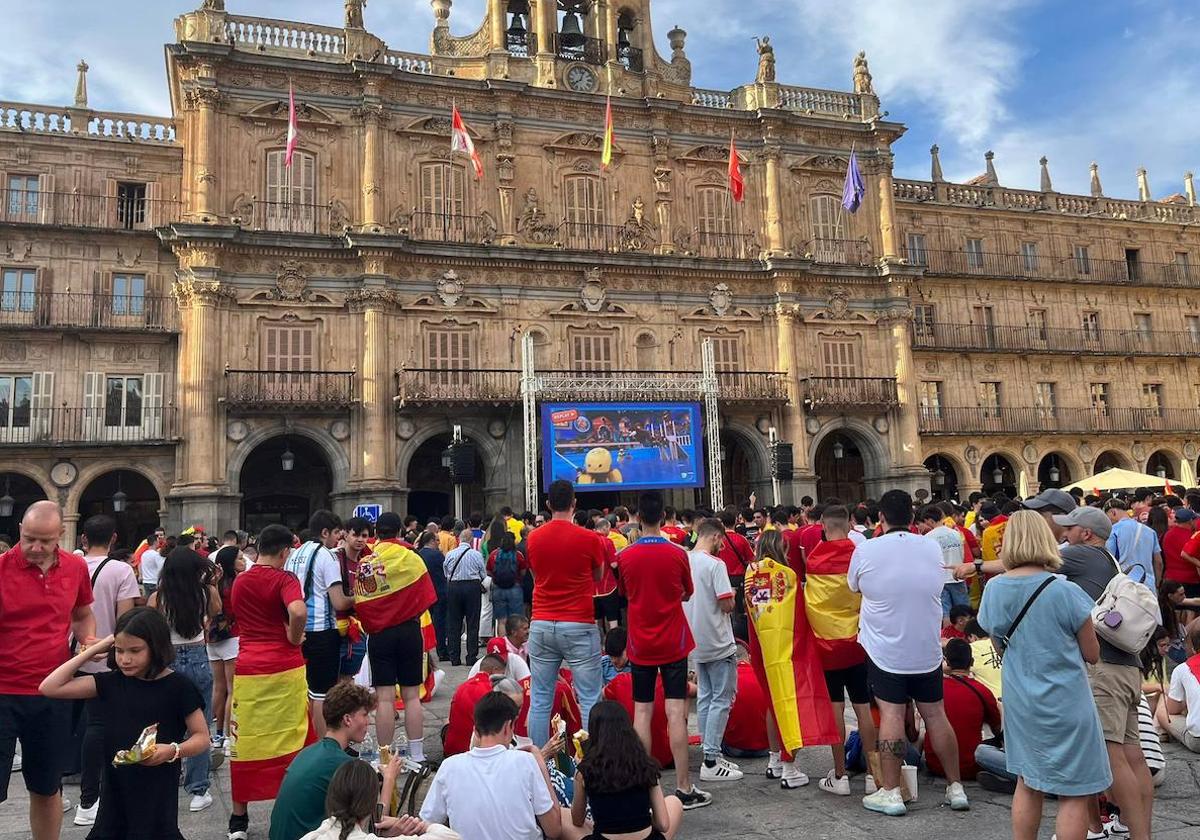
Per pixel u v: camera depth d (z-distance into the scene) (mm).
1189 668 10078
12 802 9930
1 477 31812
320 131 34781
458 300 35281
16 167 32000
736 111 40406
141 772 6305
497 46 37719
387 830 6297
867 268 41250
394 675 10023
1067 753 6211
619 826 6066
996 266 47438
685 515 18344
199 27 33344
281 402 31734
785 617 9469
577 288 37156
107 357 32000
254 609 8742
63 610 7738
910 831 7887
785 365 39344
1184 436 48500
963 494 43688
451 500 39312
